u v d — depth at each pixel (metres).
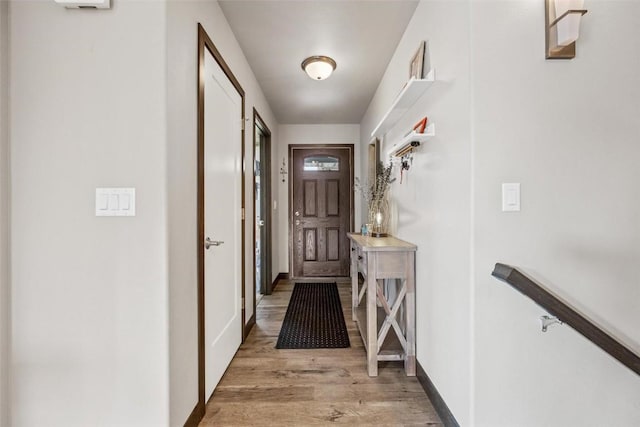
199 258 1.53
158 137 1.22
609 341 1.01
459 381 1.36
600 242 1.25
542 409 1.26
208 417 1.56
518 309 1.25
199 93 1.54
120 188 1.22
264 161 3.82
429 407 1.64
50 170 1.21
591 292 1.25
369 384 1.85
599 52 1.24
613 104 1.25
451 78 1.42
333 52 2.48
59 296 1.22
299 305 3.36
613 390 1.27
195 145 1.51
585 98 1.24
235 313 2.21
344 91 3.29
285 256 4.59
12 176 1.21
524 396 1.25
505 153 1.23
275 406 1.64
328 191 4.62
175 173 1.30
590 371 1.27
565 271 1.25
